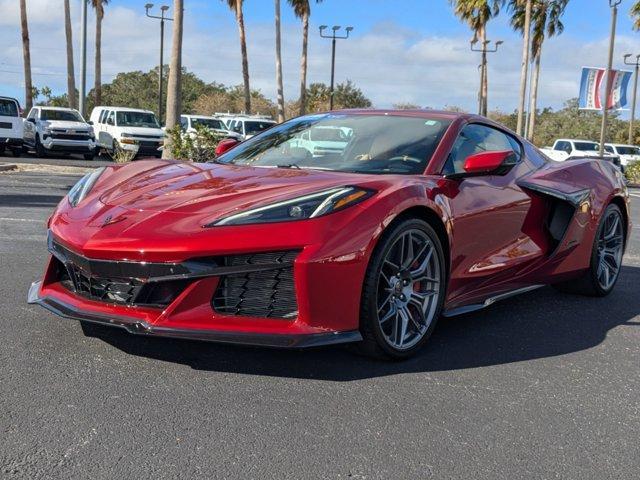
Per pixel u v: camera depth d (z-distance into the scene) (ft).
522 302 15.60
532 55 119.96
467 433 8.45
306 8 116.47
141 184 11.56
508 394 9.81
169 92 41.88
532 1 113.70
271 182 10.95
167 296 9.69
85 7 87.61
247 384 9.66
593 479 7.45
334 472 7.31
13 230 21.99
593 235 15.38
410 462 7.63
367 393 9.56
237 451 7.68
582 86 90.68
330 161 12.60
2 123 63.31
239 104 181.98
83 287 10.48
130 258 9.61
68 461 7.28
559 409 9.36
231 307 9.74
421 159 12.15
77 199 11.73
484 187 12.59
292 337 9.43
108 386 9.34
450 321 13.67
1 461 7.21
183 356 10.61
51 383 9.36
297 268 9.45
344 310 9.84
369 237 9.89
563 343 12.46
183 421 8.38
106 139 74.43
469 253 12.21
